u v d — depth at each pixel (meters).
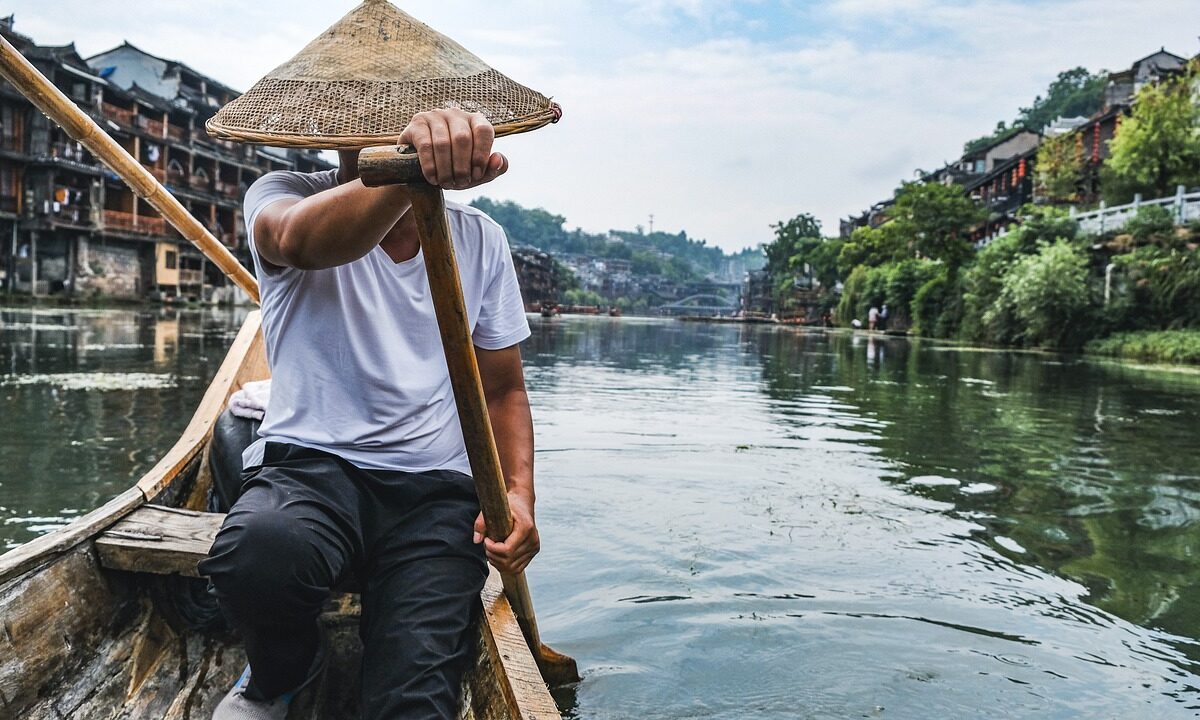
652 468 5.10
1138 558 3.55
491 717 1.45
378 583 1.63
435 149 1.17
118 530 1.94
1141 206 23.27
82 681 1.76
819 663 2.52
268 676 1.63
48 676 1.69
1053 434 6.80
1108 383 11.49
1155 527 4.01
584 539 3.65
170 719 1.80
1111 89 48.22
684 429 6.62
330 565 1.55
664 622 2.80
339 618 2.08
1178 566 3.45
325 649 1.85
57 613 1.75
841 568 3.35
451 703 1.52
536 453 5.51
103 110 36.22
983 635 2.74
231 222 47.91
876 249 53.19
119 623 1.93
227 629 2.11
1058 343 21.06
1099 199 34.16
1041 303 20.88
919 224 34.22
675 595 3.03
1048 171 37.62
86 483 4.51
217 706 1.71
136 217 38.56
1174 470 5.35
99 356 11.48
